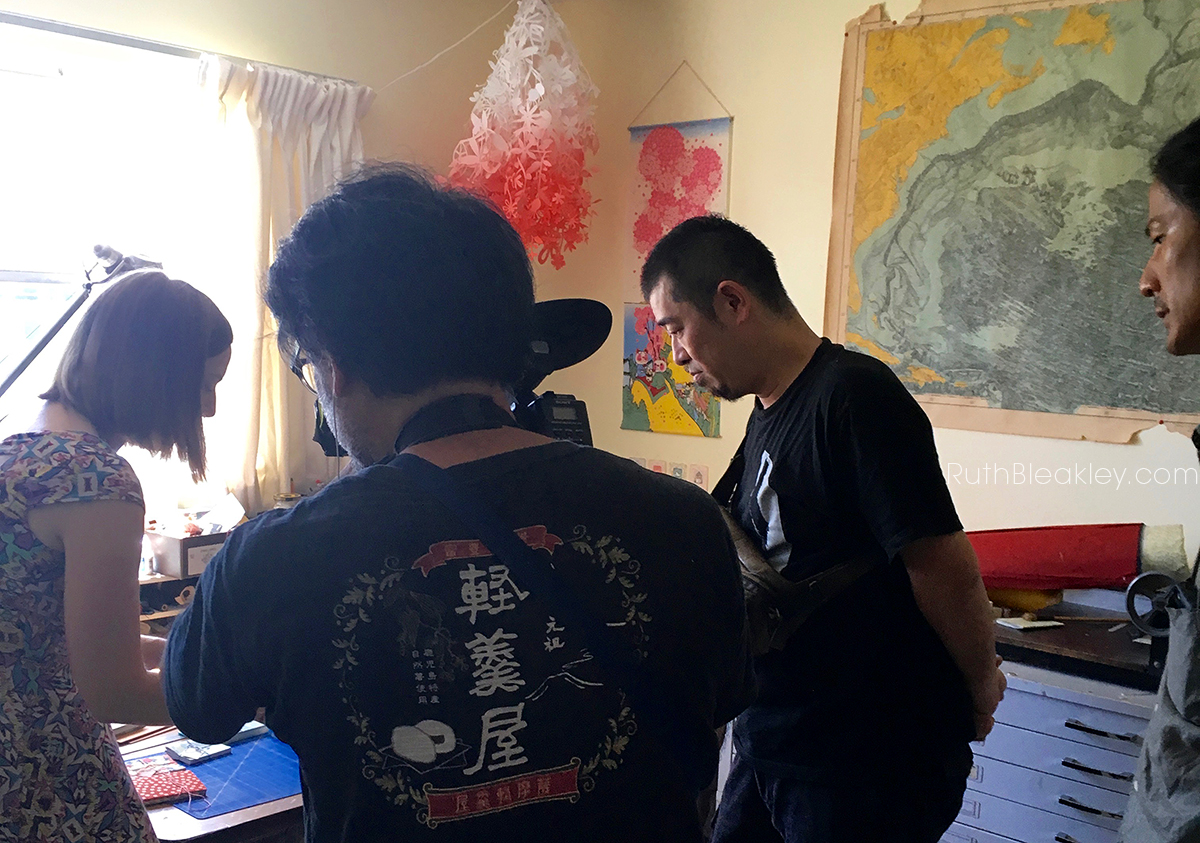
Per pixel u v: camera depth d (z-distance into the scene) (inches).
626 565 27.3
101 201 93.0
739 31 107.2
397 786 24.9
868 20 97.3
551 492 27.4
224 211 95.6
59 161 90.4
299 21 103.0
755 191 107.4
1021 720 75.6
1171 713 39.3
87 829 47.3
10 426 55.3
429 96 116.3
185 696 27.4
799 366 54.5
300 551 25.7
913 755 50.6
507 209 101.9
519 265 30.0
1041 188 88.7
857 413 49.0
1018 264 90.5
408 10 113.0
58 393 48.4
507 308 29.2
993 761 77.2
